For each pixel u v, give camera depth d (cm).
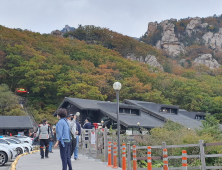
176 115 3866
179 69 11938
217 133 1725
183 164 684
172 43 18738
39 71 5656
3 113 4441
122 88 6044
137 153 1491
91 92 5028
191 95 6103
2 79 6106
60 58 7031
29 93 5953
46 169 896
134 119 2858
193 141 1373
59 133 738
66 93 5366
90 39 14888
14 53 6750
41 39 10012
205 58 16112
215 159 1271
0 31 8956
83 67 6869
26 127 3281
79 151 1641
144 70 7994
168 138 1552
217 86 7925
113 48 14038
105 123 2716
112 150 1155
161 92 6284
